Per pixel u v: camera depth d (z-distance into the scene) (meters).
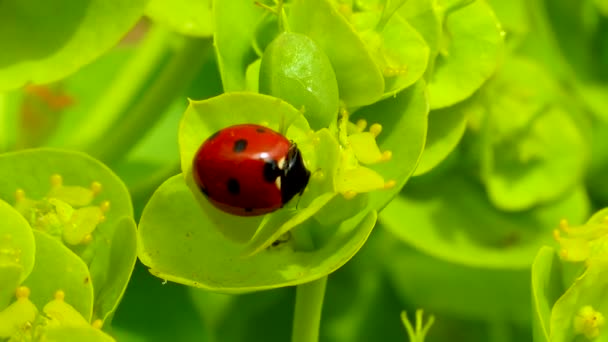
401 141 0.15
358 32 0.15
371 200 0.15
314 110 0.15
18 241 0.15
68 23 0.16
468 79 0.16
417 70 0.15
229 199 0.14
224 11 0.15
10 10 0.16
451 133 0.16
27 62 0.16
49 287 0.15
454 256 0.18
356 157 0.15
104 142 0.18
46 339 0.14
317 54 0.15
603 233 0.15
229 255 0.15
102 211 0.15
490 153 0.18
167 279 0.15
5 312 0.14
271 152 0.14
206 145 0.14
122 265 0.15
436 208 0.18
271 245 0.15
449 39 0.16
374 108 0.15
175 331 0.18
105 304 0.15
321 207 0.15
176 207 0.15
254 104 0.15
